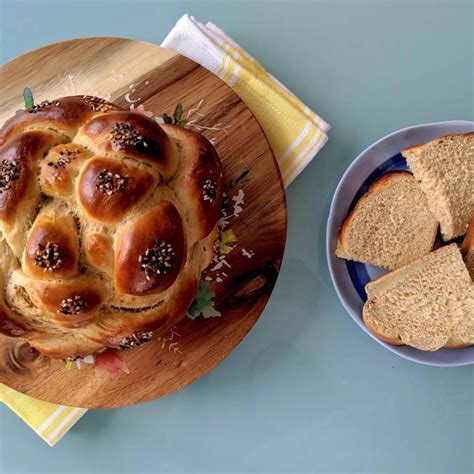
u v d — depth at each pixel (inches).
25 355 22.4
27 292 17.1
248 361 24.3
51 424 23.3
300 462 24.3
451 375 24.3
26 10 24.8
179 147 19.3
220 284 22.6
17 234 17.1
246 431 24.3
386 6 24.8
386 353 24.3
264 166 22.5
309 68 24.7
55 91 22.9
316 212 24.0
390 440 24.3
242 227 22.6
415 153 22.5
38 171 17.3
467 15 24.7
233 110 22.6
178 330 22.6
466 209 23.0
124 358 22.5
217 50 23.1
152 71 22.8
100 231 17.0
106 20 24.8
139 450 24.3
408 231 23.1
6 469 24.2
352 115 24.5
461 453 24.2
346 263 23.5
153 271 17.1
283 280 24.1
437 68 24.7
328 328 24.2
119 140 17.3
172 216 17.5
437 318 22.7
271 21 24.9
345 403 24.3
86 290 17.2
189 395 24.4
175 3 24.9
